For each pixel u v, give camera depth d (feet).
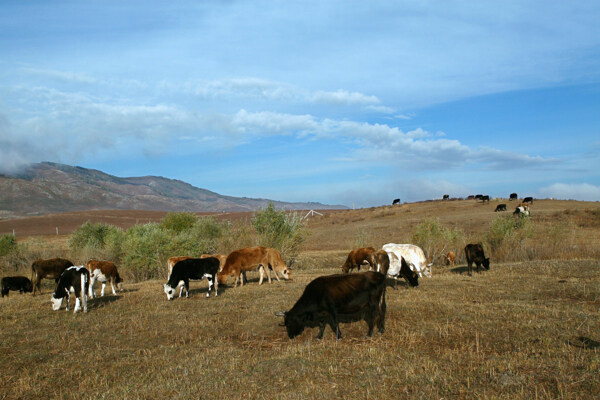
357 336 28.35
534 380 20.34
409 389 20.26
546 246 74.18
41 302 44.01
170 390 21.36
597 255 68.39
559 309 31.91
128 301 41.93
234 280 51.47
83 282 37.52
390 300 36.01
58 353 27.71
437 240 82.48
